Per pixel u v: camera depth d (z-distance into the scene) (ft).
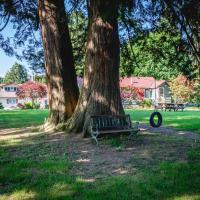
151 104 192.54
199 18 44.19
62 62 55.06
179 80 179.73
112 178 25.43
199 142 41.81
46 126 54.44
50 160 31.30
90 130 43.04
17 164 29.60
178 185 23.41
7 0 69.41
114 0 43.29
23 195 21.98
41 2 56.90
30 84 214.28
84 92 47.62
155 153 34.65
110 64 46.55
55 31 55.57
